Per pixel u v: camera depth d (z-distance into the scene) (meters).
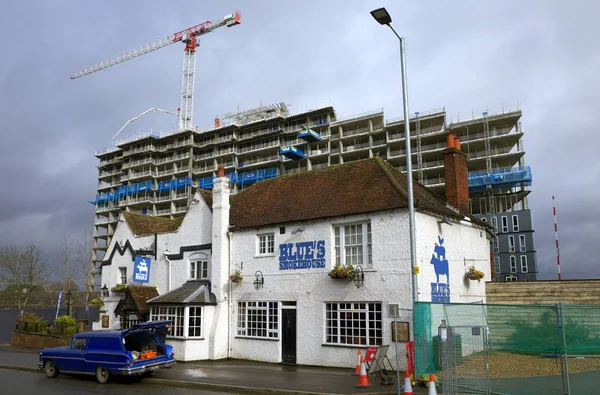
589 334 11.64
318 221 20.88
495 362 14.39
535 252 69.00
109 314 28.20
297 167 86.31
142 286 26.39
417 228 18.62
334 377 16.67
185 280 25.47
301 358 20.38
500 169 71.12
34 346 30.61
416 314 14.77
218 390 15.33
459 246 21.77
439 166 71.62
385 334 18.23
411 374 15.10
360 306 19.19
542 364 14.45
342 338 19.52
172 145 100.12
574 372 13.79
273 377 16.83
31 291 55.91
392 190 19.75
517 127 72.19
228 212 24.30
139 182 103.38
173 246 26.52
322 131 84.94
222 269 23.48
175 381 16.30
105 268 29.52
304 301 20.73
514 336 12.33
